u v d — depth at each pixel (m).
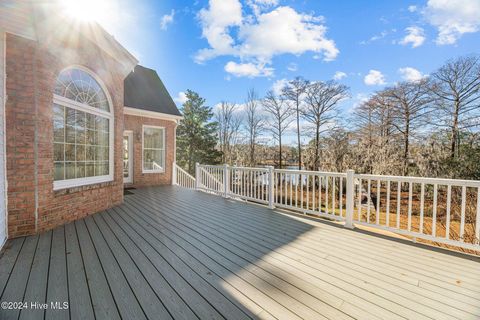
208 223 3.99
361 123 15.13
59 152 3.74
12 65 3.01
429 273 2.29
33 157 3.22
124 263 2.45
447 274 2.27
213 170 7.15
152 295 1.89
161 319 1.61
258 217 4.39
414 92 12.65
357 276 2.22
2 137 2.90
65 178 3.87
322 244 3.04
